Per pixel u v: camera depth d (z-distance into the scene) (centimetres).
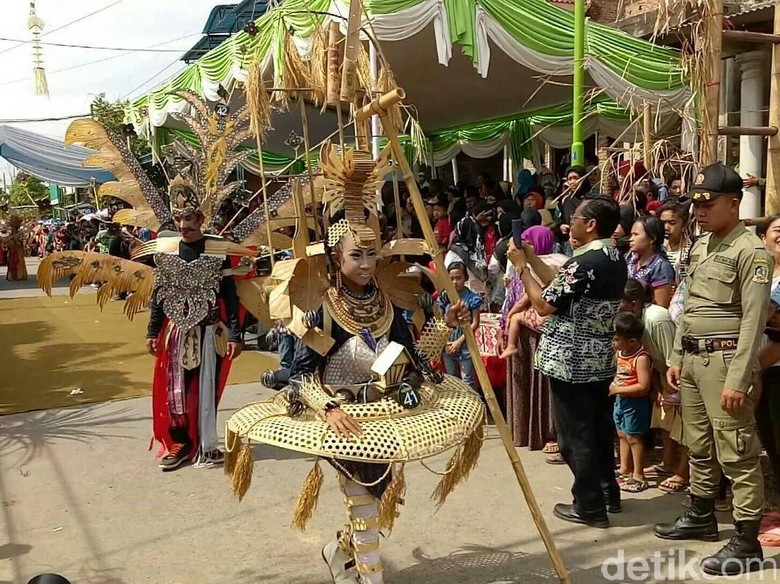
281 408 291
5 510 423
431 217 1020
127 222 533
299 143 359
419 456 257
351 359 282
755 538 336
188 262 485
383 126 278
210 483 460
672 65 709
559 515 397
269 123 350
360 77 320
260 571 346
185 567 351
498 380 557
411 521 395
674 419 427
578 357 371
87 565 355
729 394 319
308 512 290
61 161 1502
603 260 368
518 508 411
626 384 432
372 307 290
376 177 289
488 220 772
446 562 350
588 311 370
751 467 330
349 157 276
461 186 1259
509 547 364
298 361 280
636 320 430
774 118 418
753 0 709
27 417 618
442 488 313
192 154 530
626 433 437
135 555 364
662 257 485
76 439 555
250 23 565
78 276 509
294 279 280
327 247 284
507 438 297
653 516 400
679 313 450
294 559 357
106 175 1653
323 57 319
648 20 841
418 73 941
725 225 331
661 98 664
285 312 271
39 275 500
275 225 523
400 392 276
